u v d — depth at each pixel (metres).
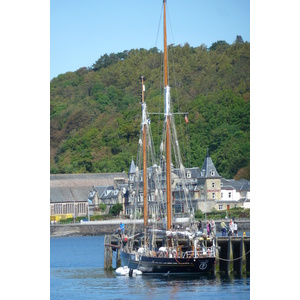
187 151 176.12
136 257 63.09
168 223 65.12
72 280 63.28
